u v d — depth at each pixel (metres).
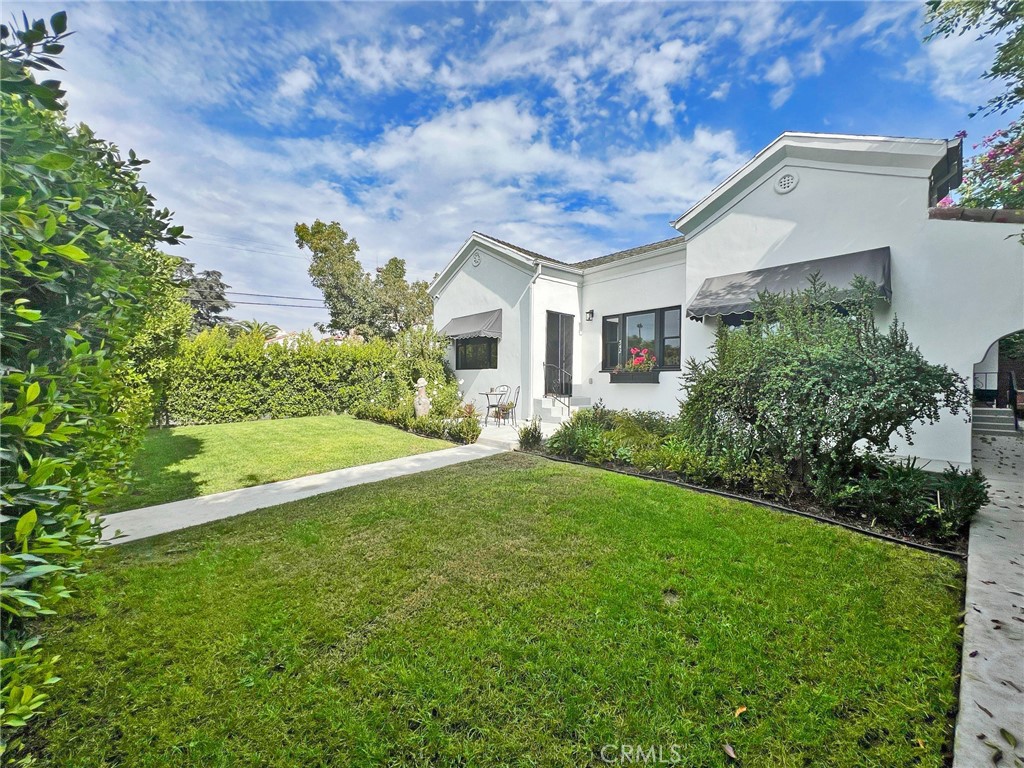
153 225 4.49
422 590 4.23
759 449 6.96
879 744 2.54
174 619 3.79
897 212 9.18
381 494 7.29
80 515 2.45
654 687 2.98
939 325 8.73
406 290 36.00
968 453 8.53
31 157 2.13
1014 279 8.06
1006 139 8.55
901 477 6.18
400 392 18.34
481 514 6.23
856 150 9.52
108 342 3.24
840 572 4.46
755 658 3.23
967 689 2.88
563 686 3.00
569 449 9.95
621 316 16.27
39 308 2.57
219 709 2.85
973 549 4.90
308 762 2.49
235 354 16.25
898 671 3.08
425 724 2.72
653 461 8.45
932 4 6.24
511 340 17.14
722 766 2.43
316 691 2.99
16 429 1.85
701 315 11.38
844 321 6.69
